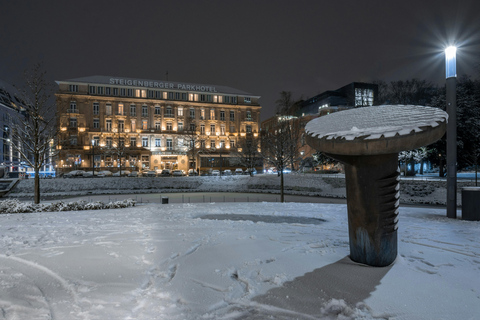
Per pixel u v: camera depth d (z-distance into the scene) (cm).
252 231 686
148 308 329
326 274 396
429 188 2727
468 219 909
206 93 7738
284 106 2817
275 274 401
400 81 4238
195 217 1002
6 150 5978
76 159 6397
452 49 1043
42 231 723
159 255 504
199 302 340
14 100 5791
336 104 7256
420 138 374
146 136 7094
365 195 428
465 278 378
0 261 484
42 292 372
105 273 428
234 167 7544
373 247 424
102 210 1285
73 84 6581
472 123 3388
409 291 344
